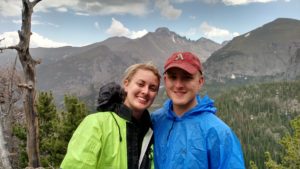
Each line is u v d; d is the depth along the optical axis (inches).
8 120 130.2
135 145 42.9
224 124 40.9
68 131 213.9
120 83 45.9
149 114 45.6
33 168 114.1
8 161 81.6
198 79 44.1
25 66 107.3
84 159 38.8
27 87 107.3
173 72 43.1
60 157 206.1
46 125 227.5
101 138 40.7
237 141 40.8
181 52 43.8
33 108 112.1
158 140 44.9
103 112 42.5
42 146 214.4
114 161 40.6
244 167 39.3
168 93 44.5
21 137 196.5
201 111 42.4
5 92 172.1
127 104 44.8
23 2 98.7
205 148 40.4
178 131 42.9
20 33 102.1
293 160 193.9
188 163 40.6
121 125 42.1
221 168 39.4
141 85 44.2
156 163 44.6
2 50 102.0
